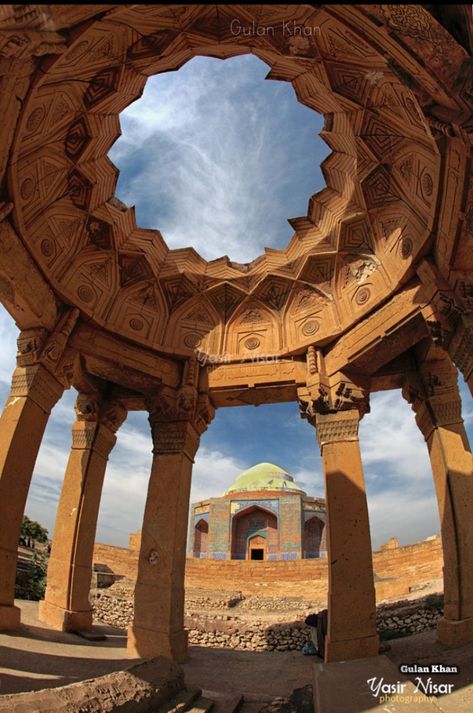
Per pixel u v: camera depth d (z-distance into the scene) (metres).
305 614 11.94
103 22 5.97
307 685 6.46
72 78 7.04
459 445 8.55
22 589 13.07
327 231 10.10
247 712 5.53
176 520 9.20
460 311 7.04
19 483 7.96
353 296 9.72
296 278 10.60
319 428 9.39
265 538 30.00
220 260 11.27
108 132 8.87
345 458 8.90
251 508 30.08
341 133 8.65
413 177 7.85
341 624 7.49
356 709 3.68
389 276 8.80
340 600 7.66
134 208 10.36
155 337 10.57
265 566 18.69
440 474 8.54
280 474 34.88
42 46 4.65
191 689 5.37
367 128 8.07
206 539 31.81
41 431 8.62
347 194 9.49
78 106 7.82
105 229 9.80
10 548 7.63
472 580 7.43
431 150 7.02
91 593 14.26
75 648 7.59
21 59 4.76
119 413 11.27
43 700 3.33
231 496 30.77
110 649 8.26
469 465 8.32
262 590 17.89
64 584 9.44
